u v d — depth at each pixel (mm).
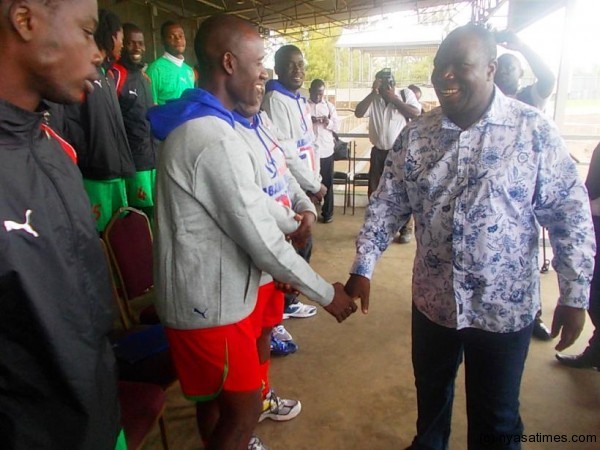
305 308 3031
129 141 3152
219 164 1079
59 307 748
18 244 683
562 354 2502
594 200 2104
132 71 3109
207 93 1154
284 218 1378
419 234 1361
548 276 3588
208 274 1159
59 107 2348
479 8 8797
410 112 4535
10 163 697
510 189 1172
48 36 711
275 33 15453
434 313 1377
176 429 1958
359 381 2309
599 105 9867
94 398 817
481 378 1368
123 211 1935
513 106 1190
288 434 1934
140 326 1880
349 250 4375
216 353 1204
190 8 10859
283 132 2564
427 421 1587
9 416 732
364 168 8984
